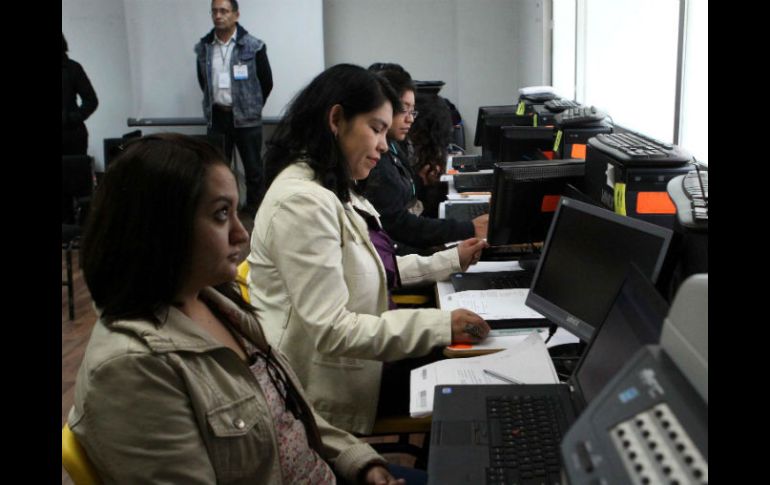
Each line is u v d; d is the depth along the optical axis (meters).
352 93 1.94
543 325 2.07
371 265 2.03
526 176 2.57
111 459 1.20
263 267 1.95
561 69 5.68
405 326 1.89
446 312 1.94
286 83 6.98
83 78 6.27
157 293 1.23
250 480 1.33
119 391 1.19
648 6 3.68
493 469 1.25
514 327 2.07
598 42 4.64
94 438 1.20
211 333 1.39
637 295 1.23
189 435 1.23
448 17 7.20
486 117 4.91
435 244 3.08
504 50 7.13
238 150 6.75
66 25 7.21
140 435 1.19
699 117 3.05
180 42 6.93
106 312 1.23
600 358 1.32
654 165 2.05
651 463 0.60
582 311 1.80
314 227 1.84
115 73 7.32
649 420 0.64
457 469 1.26
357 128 1.96
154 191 1.21
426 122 3.99
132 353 1.20
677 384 0.65
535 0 6.23
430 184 4.07
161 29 6.91
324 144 1.94
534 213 2.61
